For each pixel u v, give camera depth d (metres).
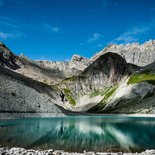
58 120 129.88
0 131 68.25
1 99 126.81
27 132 68.12
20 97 147.62
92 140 56.97
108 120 139.38
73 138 60.03
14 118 123.62
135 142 54.00
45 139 56.88
